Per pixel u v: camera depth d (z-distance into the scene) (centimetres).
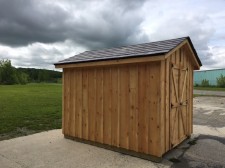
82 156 488
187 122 608
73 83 609
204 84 3800
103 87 543
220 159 473
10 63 5512
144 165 439
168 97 483
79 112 595
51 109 1098
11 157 480
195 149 534
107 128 535
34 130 709
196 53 594
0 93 2167
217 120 914
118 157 482
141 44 594
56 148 541
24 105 1238
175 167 430
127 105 499
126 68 501
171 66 492
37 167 429
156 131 453
